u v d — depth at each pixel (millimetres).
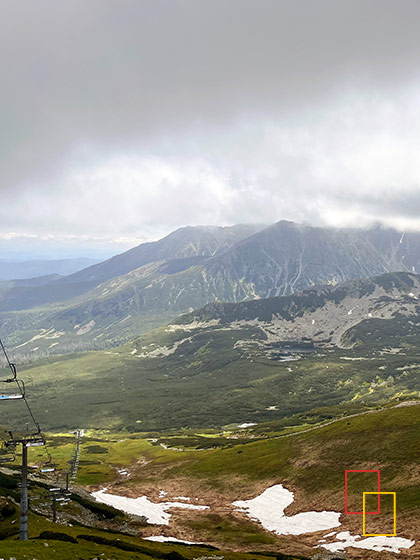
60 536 71562
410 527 85062
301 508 111438
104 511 119562
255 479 140500
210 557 76500
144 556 66062
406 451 121125
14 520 83750
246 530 101938
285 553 84125
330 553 80250
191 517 116875
